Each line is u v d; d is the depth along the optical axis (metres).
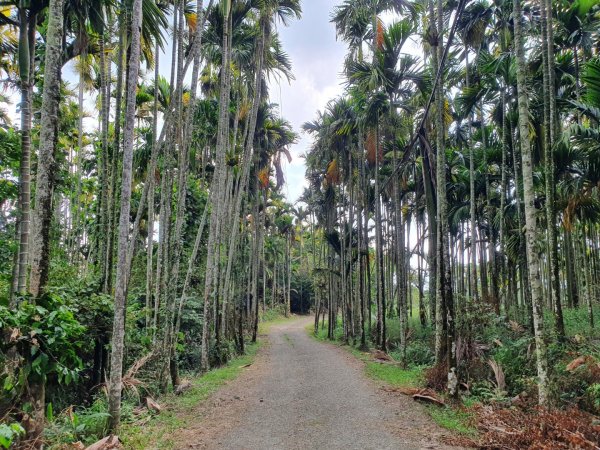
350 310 22.50
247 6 14.96
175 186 19.20
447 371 8.08
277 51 18.02
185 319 16.14
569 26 11.20
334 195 26.55
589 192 10.86
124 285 6.37
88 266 12.66
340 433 6.36
